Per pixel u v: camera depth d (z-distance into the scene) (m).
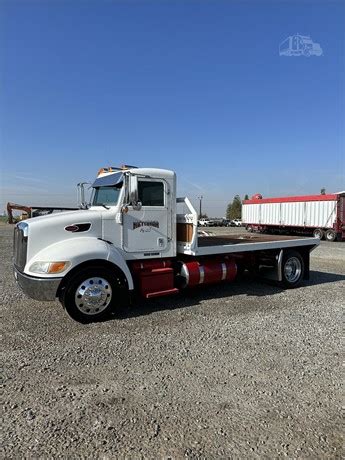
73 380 3.65
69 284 5.36
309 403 3.23
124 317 5.81
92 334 5.01
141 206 6.16
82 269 5.46
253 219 35.06
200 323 5.51
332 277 9.82
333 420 2.96
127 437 2.72
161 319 5.71
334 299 7.11
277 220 31.78
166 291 6.30
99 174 7.09
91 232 5.83
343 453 2.55
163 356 4.25
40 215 6.30
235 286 8.34
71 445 2.62
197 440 2.69
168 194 6.52
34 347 4.52
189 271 6.73
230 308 6.38
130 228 6.15
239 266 8.40
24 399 3.27
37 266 5.28
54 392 3.40
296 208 29.70
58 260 5.24
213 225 56.34
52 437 2.72
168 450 2.58
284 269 8.08
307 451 2.57
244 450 2.58
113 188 6.27
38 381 3.62
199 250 6.71
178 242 6.96
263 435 2.75
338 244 22.78
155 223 6.39
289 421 2.95
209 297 7.22
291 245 8.21
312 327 5.34
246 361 4.12
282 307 6.47
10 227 40.56
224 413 3.06
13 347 4.52
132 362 4.09
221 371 3.87
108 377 3.72
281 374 3.80
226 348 4.51
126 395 3.36
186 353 4.35
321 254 16.17
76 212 5.98
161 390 3.45
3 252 15.25
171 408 3.13
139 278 6.23
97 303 5.55
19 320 5.63
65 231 5.62
